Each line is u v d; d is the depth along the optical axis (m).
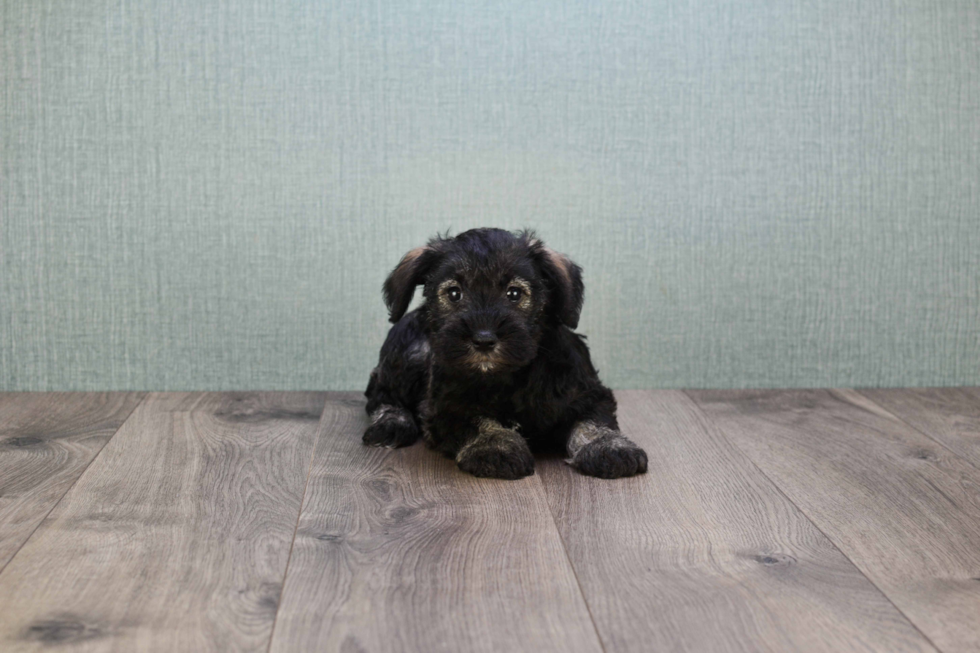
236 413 1.22
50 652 0.65
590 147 1.32
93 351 1.33
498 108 1.31
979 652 0.66
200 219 1.31
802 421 1.19
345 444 1.09
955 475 0.99
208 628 0.68
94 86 1.28
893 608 0.71
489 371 0.97
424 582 0.75
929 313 1.37
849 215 1.34
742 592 0.73
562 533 0.84
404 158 1.31
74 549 0.80
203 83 1.29
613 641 0.67
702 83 1.31
